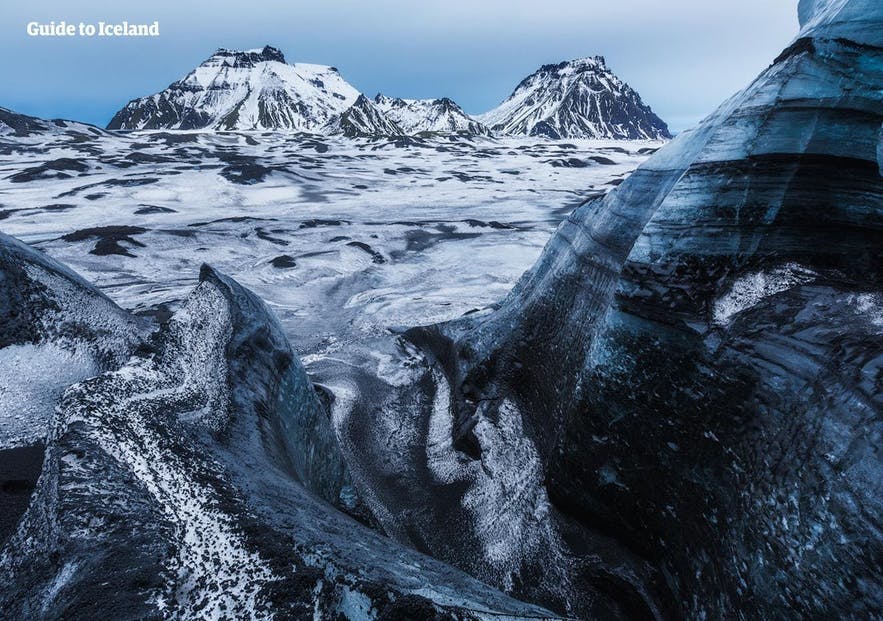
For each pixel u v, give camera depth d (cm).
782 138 504
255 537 274
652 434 515
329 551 281
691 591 444
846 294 429
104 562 249
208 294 598
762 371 427
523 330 930
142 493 298
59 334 573
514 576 606
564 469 629
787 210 491
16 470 408
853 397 350
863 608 298
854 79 495
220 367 520
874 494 310
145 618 227
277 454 477
